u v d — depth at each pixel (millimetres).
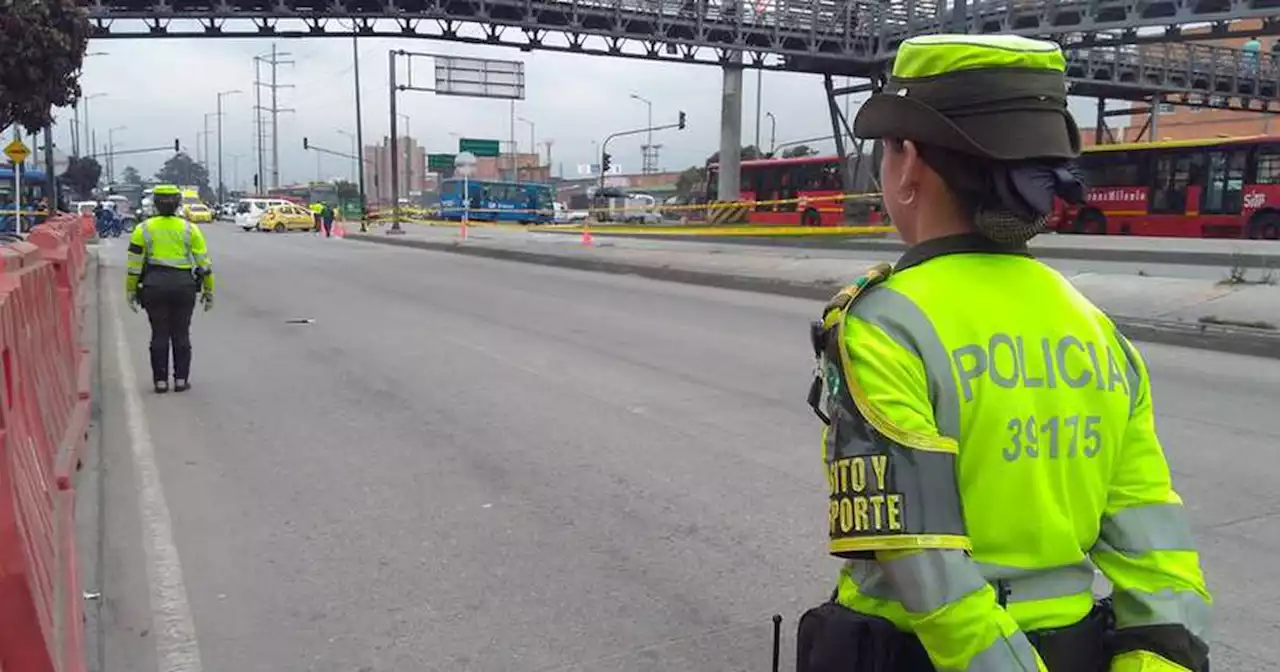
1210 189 27297
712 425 7605
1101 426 1570
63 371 7121
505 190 62594
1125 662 1547
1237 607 4277
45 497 4242
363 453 6836
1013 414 1482
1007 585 1505
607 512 5574
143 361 10594
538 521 5426
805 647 1703
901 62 1625
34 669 2990
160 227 8812
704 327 13094
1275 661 3797
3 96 18828
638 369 9961
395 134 45781
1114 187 29250
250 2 28109
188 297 8945
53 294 7453
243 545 5090
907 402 1460
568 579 4645
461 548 5031
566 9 30219
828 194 37031
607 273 22219
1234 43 53844
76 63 19938
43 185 41188
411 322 13680
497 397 8633
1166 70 38125
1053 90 1524
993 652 1379
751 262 20594
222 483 6156
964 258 1571
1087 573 1588
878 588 1613
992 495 1483
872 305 1552
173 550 5027
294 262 25938
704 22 31078
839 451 1500
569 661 3863
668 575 4688
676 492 5938
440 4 29125
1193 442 7031
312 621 4219
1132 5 24172
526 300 16531
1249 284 13172
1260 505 5625
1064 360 1546
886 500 1430
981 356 1494
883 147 1678
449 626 4164
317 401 8516
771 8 31516
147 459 6699
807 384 9172
